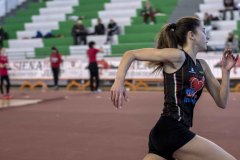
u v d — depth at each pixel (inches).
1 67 679.7
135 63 820.6
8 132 360.5
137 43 919.0
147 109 499.2
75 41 990.4
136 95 689.6
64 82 901.8
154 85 822.5
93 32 1011.3
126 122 402.9
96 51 761.0
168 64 145.7
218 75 762.8
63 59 880.3
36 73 912.3
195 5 1016.9
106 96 682.8
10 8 1250.6
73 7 1147.9
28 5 1235.9
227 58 153.9
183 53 144.3
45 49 995.9
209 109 486.6
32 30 1117.7
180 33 148.9
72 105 559.5
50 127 382.9
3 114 477.4
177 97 144.2
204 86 159.0
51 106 551.2
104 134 343.0
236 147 285.7
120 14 1066.1
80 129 369.1
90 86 783.7
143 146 294.2
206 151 140.6
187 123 145.6
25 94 741.3
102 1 1148.5
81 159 260.8
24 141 320.2
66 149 289.4
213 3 996.6
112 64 845.8
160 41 151.4
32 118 442.6
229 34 799.7
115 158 261.9
